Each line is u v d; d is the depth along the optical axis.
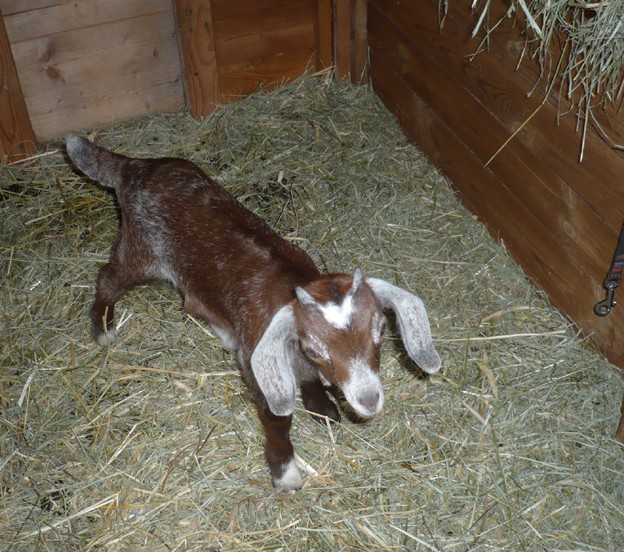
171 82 1.48
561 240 1.07
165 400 1.03
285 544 0.87
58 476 0.95
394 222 1.27
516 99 1.09
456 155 1.29
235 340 0.98
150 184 1.03
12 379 1.05
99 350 1.10
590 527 0.88
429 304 1.13
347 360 0.77
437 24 1.24
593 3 0.83
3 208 1.30
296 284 0.87
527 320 1.11
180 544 0.88
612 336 1.02
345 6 1.45
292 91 1.51
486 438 0.97
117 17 1.38
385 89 1.48
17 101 1.34
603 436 0.96
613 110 0.91
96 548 0.88
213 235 0.97
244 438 0.98
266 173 1.35
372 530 0.88
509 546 0.86
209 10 1.37
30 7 1.32
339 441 0.98
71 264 1.21
